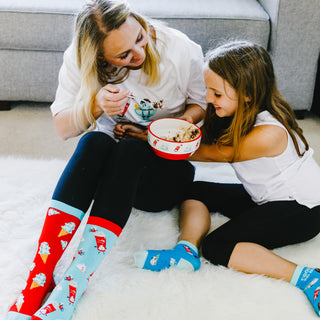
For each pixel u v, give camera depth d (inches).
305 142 47.6
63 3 73.2
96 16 41.0
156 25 47.9
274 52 72.6
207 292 42.2
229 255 44.4
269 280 43.4
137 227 51.1
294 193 45.6
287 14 69.2
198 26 70.3
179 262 44.0
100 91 43.9
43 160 64.5
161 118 46.8
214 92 44.6
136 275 44.1
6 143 70.5
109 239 40.6
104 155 44.3
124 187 41.6
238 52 43.3
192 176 53.1
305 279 42.3
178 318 39.7
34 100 79.2
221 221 52.4
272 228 45.2
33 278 39.6
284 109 46.3
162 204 52.1
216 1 76.0
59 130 49.2
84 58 43.0
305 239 47.4
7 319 38.3
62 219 40.5
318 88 78.5
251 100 44.1
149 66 46.3
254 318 39.8
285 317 39.9
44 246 40.1
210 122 49.4
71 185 41.4
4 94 78.1
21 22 71.1
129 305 40.9
